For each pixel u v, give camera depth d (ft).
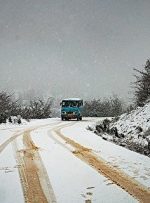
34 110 135.95
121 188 19.42
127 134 51.49
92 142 42.42
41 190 19.47
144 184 20.24
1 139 47.78
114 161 28.30
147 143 39.83
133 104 71.46
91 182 21.02
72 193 18.62
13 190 19.66
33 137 49.73
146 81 68.23
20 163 28.12
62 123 90.48
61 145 39.58
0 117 85.35
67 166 26.43
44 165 27.02
